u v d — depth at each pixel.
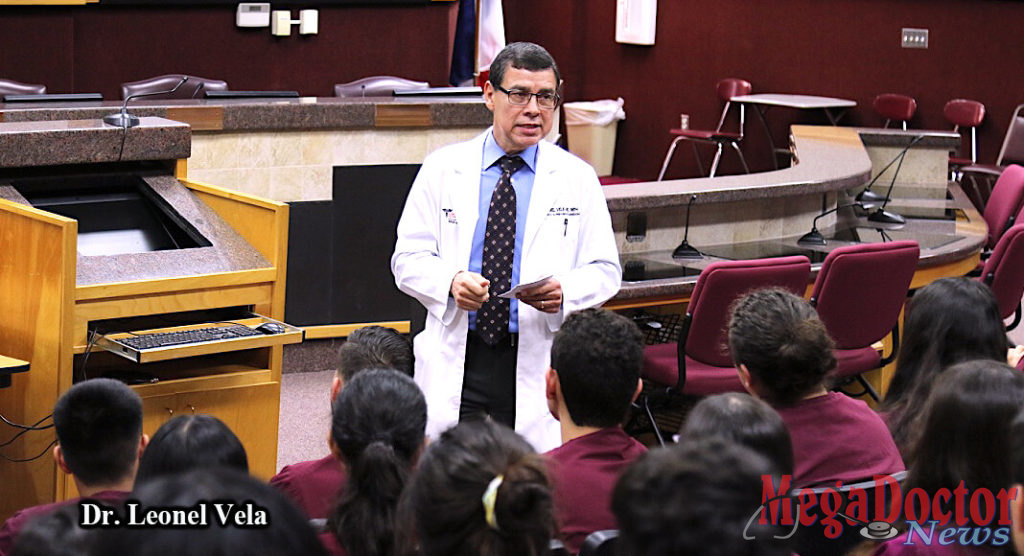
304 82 12.59
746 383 3.72
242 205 5.39
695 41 15.20
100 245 5.34
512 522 2.06
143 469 2.93
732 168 15.09
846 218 8.26
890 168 10.05
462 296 4.27
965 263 7.49
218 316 5.24
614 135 16.23
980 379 2.89
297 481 3.34
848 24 13.75
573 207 4.59
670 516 1.53
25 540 2.12
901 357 4.51
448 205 4.56
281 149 7.57
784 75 14.39
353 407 2.83
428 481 2.13
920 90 13.29
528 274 4.51
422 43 13.09
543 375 4.53
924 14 13.14
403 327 8.16
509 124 4.43
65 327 4.62
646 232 6.94
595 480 3.15
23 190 5.34
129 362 5.25
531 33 16.91
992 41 12.68
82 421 3.45
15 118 6.79
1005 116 12.70
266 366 5.32
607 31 16.16
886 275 5.87
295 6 12.31
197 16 11.90
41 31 11.03
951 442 2.89
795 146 9.21
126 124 5.51
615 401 3.33
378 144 7.84
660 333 6.72
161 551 1.32
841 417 3.62
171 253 5.06
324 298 7.92
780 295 3.75
